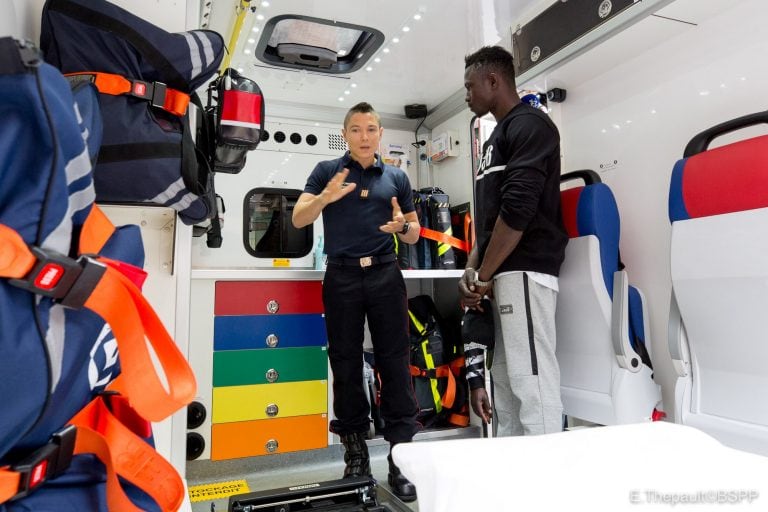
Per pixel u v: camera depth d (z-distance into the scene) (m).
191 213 1.24
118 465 0.56
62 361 0.51
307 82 3.10
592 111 2.57
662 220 2.22
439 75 3.04
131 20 1.02
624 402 1.94
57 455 0.51
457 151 3.36
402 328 2.26
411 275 2.73
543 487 0.37
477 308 1.99
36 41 1.13
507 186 1.75
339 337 2.24
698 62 2.07
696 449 0.43
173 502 0.60
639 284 2.31
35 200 0.47
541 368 1.77
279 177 3.33
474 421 2.91
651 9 1.76
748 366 1.62
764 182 1.54
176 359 0.56
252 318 2.63
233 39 2.39
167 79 1.08
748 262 1.56
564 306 2.14
